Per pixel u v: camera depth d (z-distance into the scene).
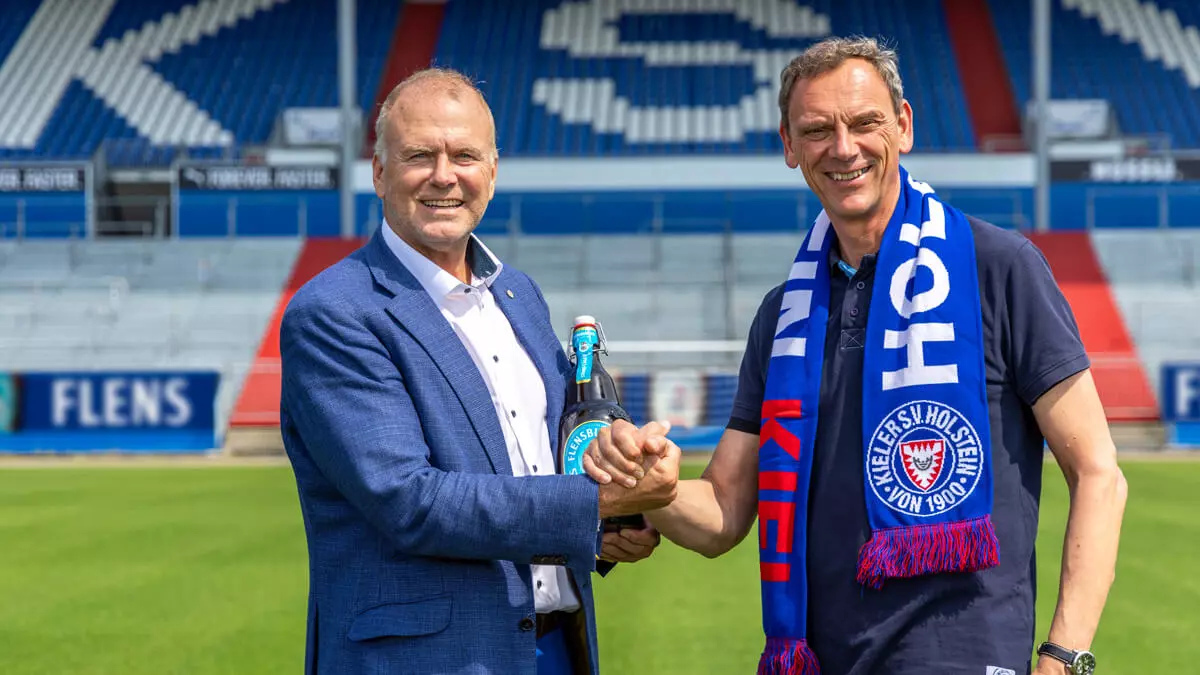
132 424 16.80
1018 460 2.27
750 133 25.34
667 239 21.80
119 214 24.44
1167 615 6.13
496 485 2.11
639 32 28.41
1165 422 16.27
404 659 2.13
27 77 26.89
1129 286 19.66
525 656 2.22
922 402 2.24
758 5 29.08
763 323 2.60
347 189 21.48
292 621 6.21
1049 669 2.13
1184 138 24.53
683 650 5.45
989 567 2.18
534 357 2.42
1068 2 28.58
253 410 17.20
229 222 22.92
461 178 2.26
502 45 27.95
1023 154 21.83
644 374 16.39
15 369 17.34
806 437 2.35
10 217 23.03
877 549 2.21
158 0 29.33
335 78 26.95
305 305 2.20
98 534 9.32
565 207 22.92
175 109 26.14
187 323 19.72
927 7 28.44
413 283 2.28
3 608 6.58
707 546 2.55
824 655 2.32
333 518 2.23
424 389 2.21
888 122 2.34
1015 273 2.27
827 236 2.50
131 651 5.59
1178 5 28.31
